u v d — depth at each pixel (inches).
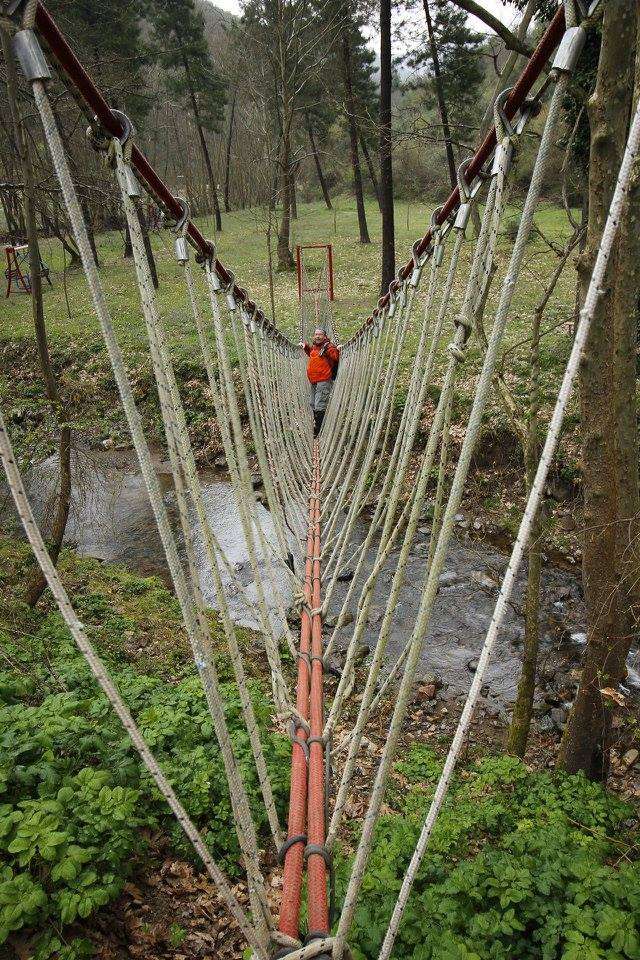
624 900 80.7
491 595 248.4
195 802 109.6
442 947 73.4
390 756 41.0
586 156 211.0
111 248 855.1
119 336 528.7
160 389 43.8
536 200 33.1
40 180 221.8
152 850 102.5
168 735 121.3
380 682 202.7
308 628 114.1
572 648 216.2
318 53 708.0
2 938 69.7
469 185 55.1
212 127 1074.7
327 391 323.0
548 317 366.6
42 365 207.0
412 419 67.2
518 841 98.3
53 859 77.5
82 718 110.5
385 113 437.1
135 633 214.8
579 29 31.7
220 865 104.1
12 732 99.6
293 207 1003.9
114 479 363.6
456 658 217.0
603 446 127.0
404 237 828.0
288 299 636.1
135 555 309.7
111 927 87.0
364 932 77.7
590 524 133.0
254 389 139.1
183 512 44.3
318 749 75.4
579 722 141.2
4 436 27.0
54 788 91.9
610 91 103.3
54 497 246.2
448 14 357.7
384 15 434.6
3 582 229.3
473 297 43.9
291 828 60.1
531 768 167.0
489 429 305.3
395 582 51.6
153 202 61.2
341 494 174.4
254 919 42.2
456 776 150.0
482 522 290.2
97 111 40.6
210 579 279.7
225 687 147.7
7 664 150.9
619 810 122.6
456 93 413.4
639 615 141.3
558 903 81.0
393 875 88.0
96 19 420.5
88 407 456.1
